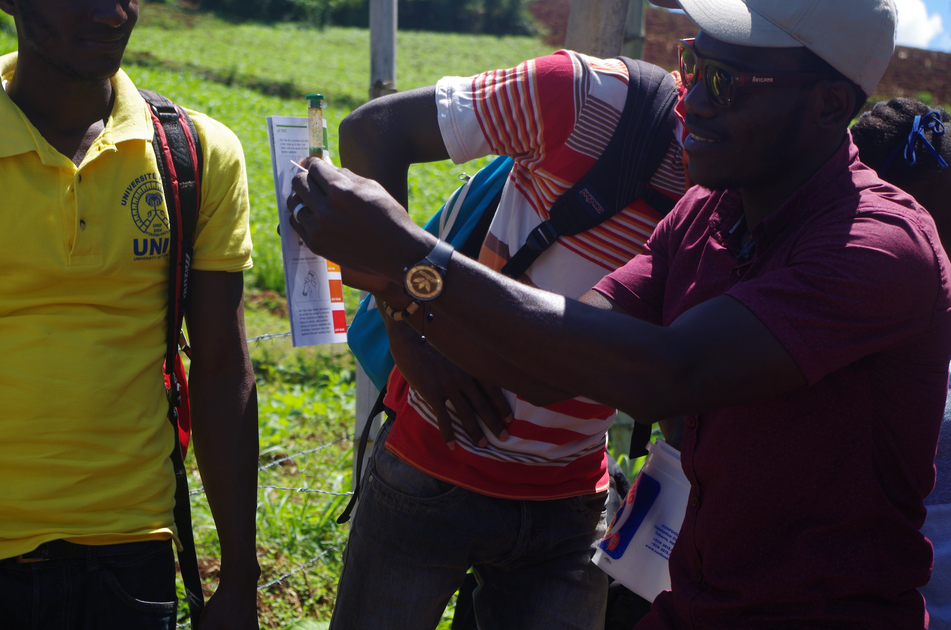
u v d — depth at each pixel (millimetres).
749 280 1520
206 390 1994
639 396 1392
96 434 1744
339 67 27984
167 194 1811
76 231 1679
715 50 1499
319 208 1436
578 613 2256
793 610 1541
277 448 4625
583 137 1993
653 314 1854
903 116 2025
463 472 2107
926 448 1547
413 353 2049
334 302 1870
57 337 1702
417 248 1410
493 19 39312
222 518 1991
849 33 1431
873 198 1474
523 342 1395
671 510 2131
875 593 1525
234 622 1951
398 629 2168
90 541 1736
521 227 2143
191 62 24266
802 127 1503
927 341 1479
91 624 1749
